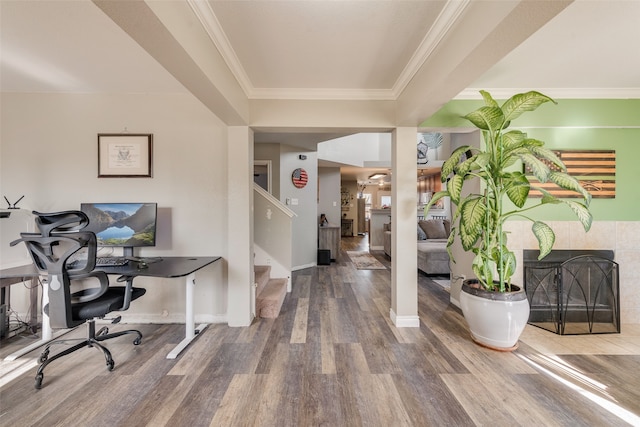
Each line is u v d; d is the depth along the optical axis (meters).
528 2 1.05
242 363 1.99
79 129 2.64
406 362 2.00
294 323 2.69
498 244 2.23
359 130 2.73
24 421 1.45
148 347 2.22
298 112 2.60
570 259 2.60
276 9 1.53
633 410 1.54
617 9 1.54
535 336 2.44
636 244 2.75
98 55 2.02
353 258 6.20
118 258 2.40
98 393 1.67
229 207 2.62
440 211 7.46
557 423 1.44
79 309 1.87
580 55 2.04
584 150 2.73
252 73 2.26
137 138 2.67
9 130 2.61
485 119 2.09
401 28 1.70
